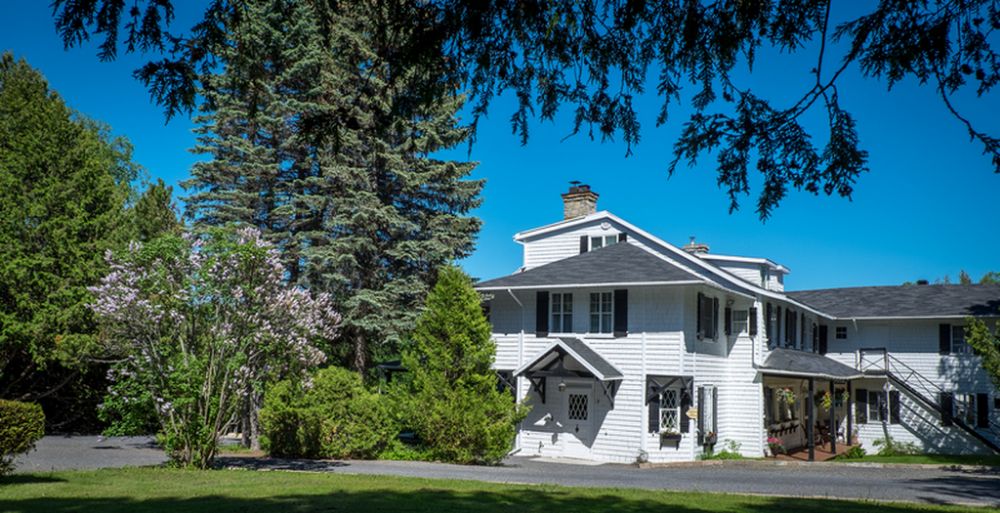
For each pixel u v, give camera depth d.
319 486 14.32
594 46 6.04
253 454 24.41
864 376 32.78
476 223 32.88
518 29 5.82
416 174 30.77
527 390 27.05
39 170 28.30
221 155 33.25
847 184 5.96
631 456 24.80
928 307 34.53
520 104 6.50
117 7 4.91
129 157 48.59
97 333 26.94
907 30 5.48
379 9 5.71
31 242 27.44
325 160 29.70
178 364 18.16
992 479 20.14
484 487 14.80
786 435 31.38
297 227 33.25
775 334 30.86
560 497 13.45
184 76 5.39
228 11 5.41
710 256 34.75
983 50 5.51
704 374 26.27
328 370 23.98
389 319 30.55
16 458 20.88
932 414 33.06
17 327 26.17
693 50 5.84
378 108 6.26
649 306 25.48
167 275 18.20
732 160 6.04
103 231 29.11
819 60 5.70
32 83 29.80
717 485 17.31
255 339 18.55
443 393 22.66
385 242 31.88
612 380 25.27
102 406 18.41
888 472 22.38
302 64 27.16
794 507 12.84
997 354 22.69
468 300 23.22
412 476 17.50
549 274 27.42
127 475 16.09
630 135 6.53
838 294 39.31
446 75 6.09
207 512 10.88
